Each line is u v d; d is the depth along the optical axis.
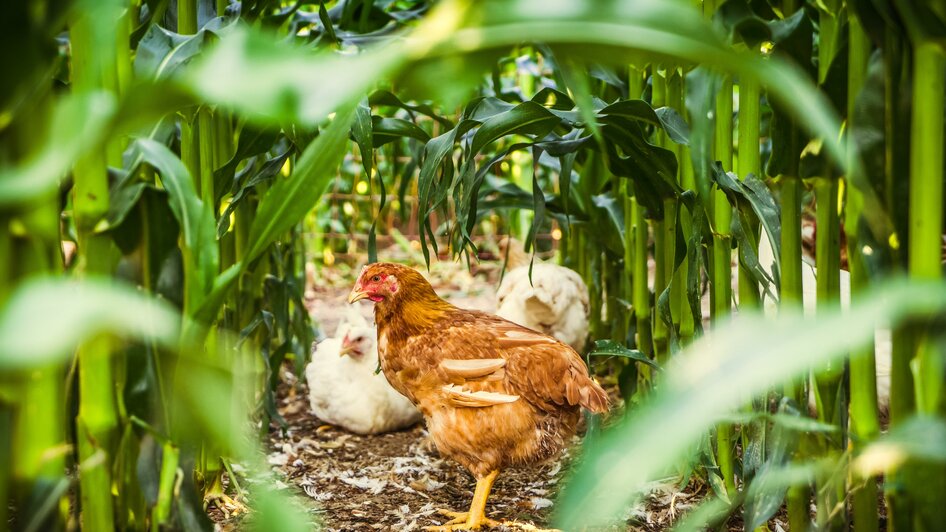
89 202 1.36
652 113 2.13
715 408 0.86
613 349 2.39
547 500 2.71
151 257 1.41
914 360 1.35
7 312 0.77
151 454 1.44
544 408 2.53
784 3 1.80
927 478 1.32
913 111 1.25
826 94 1.58
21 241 1.21
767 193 2.01
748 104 2.10
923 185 1.24
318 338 4.56
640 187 2.58
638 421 0.93
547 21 0.88
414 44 0.88
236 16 2.46
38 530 1.29
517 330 2.67
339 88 0.85
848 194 1.52
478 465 2.58
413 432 3.61
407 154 5.89
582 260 4.23
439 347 2.57
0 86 1.02
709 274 2.36
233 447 1.06
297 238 4.30
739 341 0.91
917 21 1.21
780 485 1.72
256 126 2.12
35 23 1.04
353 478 2.96
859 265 1.51
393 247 7.57
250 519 2.41
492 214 7.04
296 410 3.92
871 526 1.64
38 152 1.14
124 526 1.52
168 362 1.41
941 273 1.26
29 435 1.26
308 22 3.23
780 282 1.88
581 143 2.42
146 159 1.40
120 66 1.55
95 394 1.40
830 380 1.68
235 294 2.65
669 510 2.48
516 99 3.93
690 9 0.91
